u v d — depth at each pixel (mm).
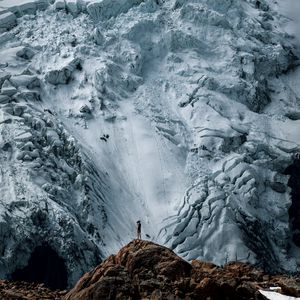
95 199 183875
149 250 27422
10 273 157750
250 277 29625
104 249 174125
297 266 189000
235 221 184750
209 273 27328
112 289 26266
